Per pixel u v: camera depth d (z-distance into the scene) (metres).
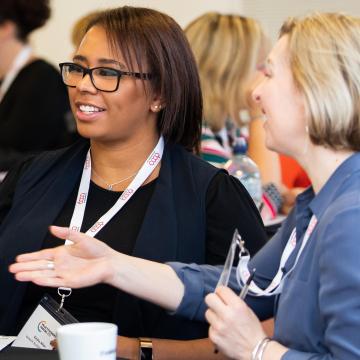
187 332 3.84
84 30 4.12
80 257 3.17
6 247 4.00
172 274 3.35
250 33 6.50
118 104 3.85
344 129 2.76
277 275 3.09
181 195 3.97
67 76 3.91
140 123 3.98
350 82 2.74
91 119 3.86
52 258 3.13
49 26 10.35
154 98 4.00
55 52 10.40
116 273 3.17
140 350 3.60
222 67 6.41
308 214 3.03
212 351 3.67
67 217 4.03
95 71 3.83
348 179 2.81
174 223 3.88
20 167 4.40
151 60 3.92
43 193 4.15
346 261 2.60
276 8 10.53
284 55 2.90
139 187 4.02
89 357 2.47
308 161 2.93
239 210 3.97
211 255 3.93
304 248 2.90
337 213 2.68
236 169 5.67
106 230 3.91
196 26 6.63
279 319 2.92
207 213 3.97
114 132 3.90
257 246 3.93
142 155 4.05
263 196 6.19
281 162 7.21
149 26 3.94
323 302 2.66
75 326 2.59
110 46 3.85
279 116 2.90
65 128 6.75
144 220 3.87
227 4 10.42
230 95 6.38
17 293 3.94
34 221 4.03
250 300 3.35
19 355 3.03
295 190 6.71
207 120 6.29
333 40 2.78
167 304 3.30
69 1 10.31
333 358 2.64
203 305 3.34
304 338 2.79
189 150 4.24
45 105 6.62
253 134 6.47
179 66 4.03
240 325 2.89
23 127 6.58
